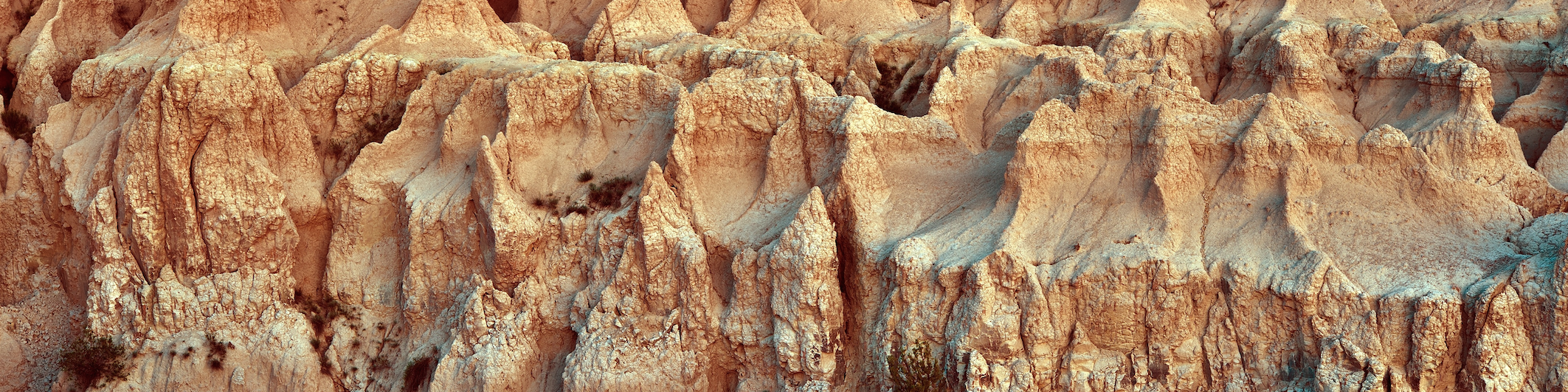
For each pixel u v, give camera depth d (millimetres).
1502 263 32812
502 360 37438
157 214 40156
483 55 45969
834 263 35844
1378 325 31969
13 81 50312
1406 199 35125
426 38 46438
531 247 38656
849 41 51375
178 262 40406
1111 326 33844
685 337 36938
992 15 55219
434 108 42656
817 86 40969
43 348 42500
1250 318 33312
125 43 48844
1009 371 33906
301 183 41500
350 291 40906
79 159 42812
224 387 39344
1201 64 51156
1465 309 31688
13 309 43312
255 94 40406
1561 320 30797
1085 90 37125
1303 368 32625
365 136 43062
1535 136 45094
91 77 45125
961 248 35594
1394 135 35500
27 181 44156
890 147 39125
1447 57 44625
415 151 42094
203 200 39719
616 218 38188
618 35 50594
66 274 43188
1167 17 52500
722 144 40188
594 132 40781
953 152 39344
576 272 39062
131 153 40375
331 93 43625
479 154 38719
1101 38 51781
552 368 38531
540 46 48406
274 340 39469
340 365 39844
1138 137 36312
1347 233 34250
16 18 53312
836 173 37812
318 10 49156
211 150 39875
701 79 46469
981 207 36969
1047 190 36375
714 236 38031
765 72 41594
